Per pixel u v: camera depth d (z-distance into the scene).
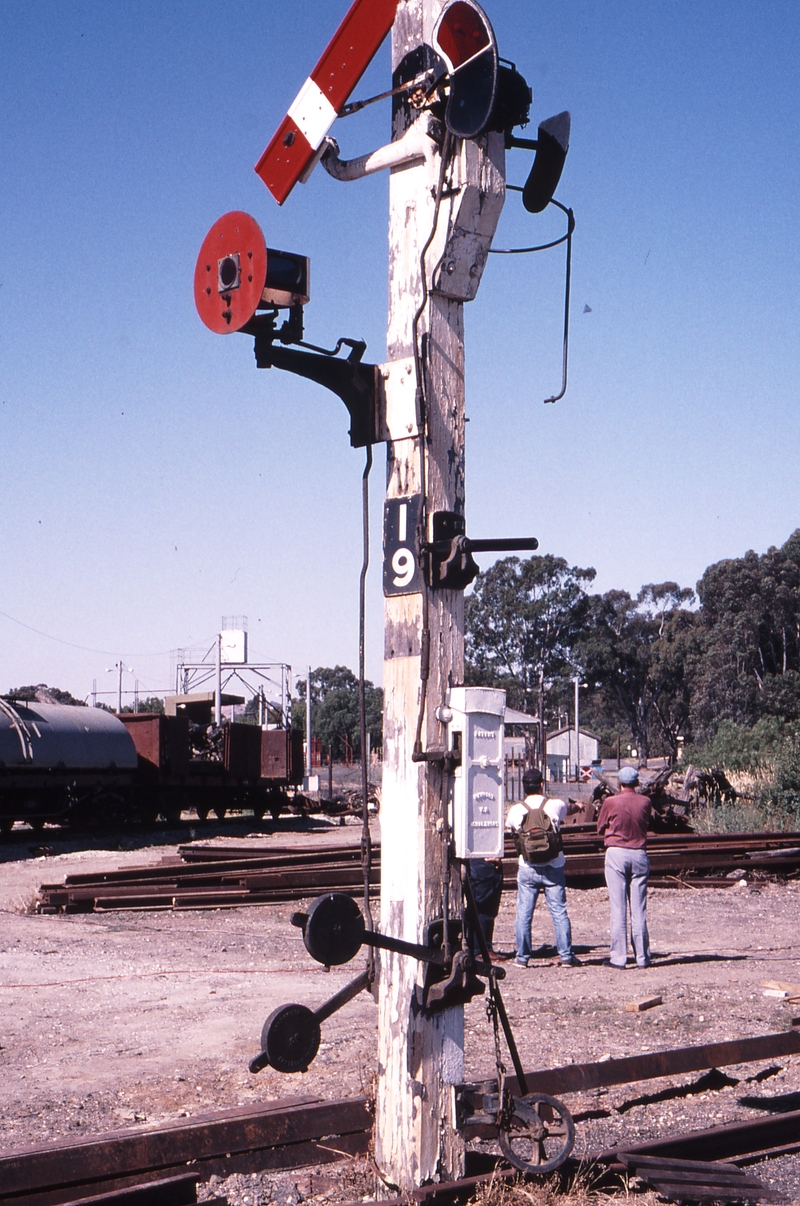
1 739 25.33
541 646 87.31
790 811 24.47
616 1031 7.69
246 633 42.44
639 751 87.06
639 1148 4.95
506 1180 4.52
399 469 4.57
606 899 16.17
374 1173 4.55
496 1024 4.52
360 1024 8.07
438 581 4.40
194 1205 4.33
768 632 77.94
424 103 4.46
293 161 4.89
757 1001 8.75
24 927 13.63
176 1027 8.01
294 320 4.61
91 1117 5.75
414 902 4.37
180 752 31.31
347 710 93.50
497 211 4.48
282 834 30.70
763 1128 5.33
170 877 16.11
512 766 47.56
